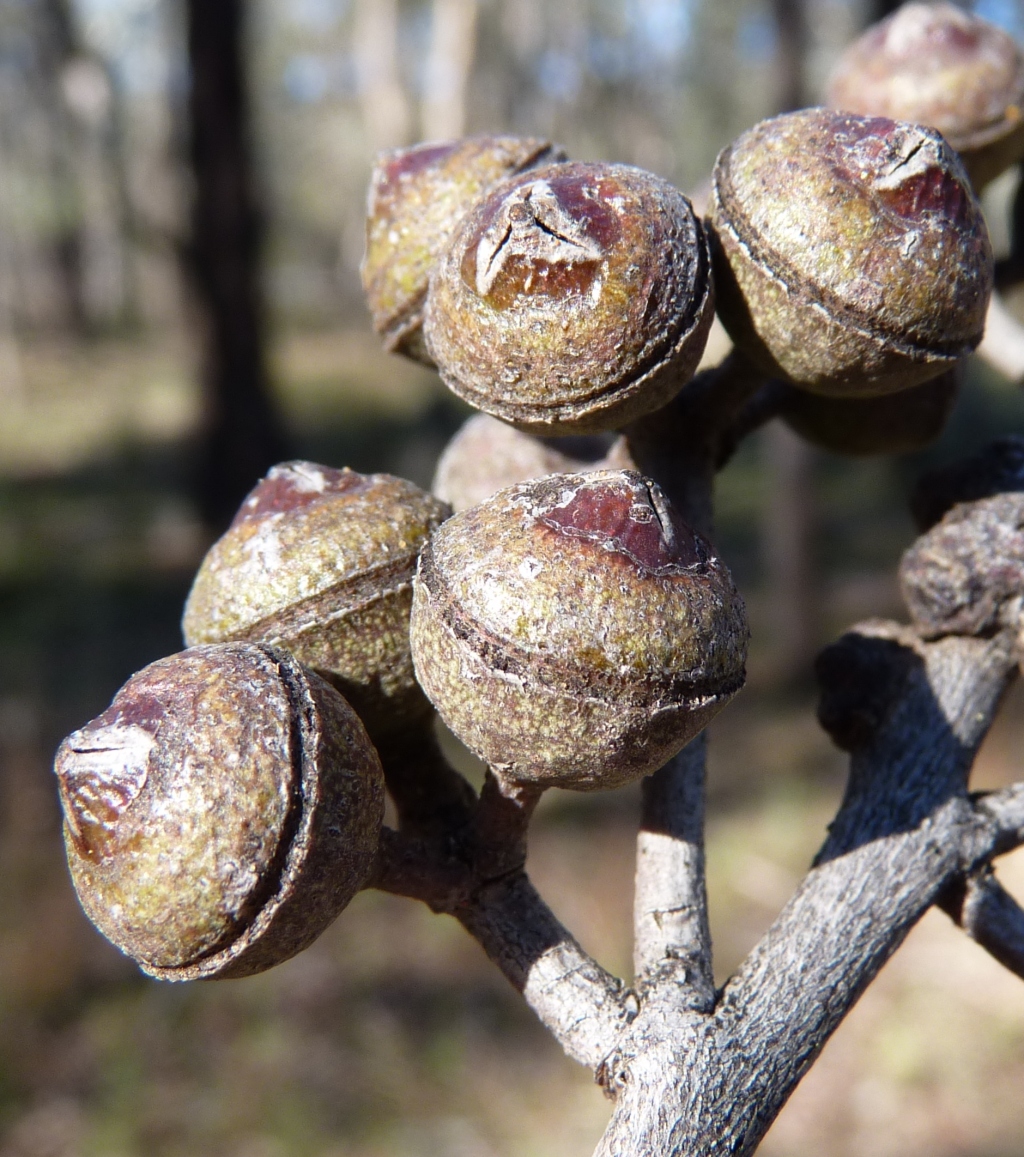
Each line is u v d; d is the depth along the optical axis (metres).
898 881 0.05
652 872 0.05
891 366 0.05
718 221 0.05
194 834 0.05
